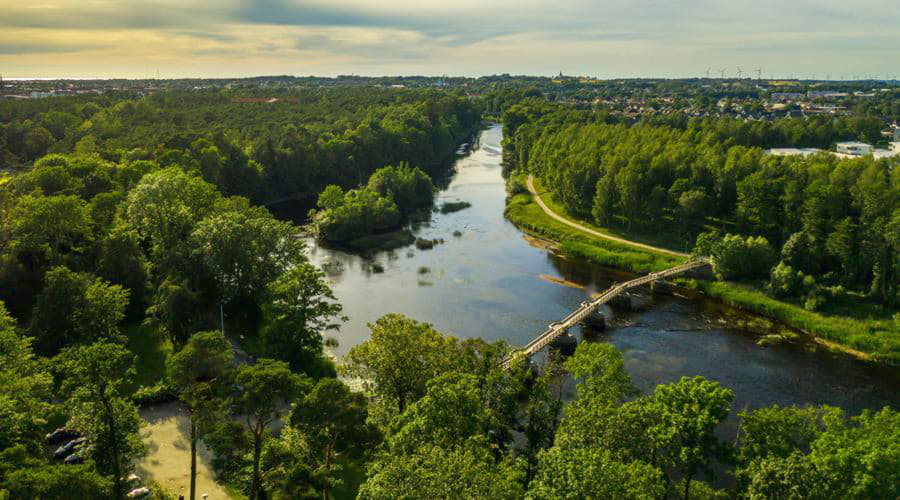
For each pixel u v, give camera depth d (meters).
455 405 54.56
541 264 155.50
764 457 54.34
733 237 137.88
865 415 57.88
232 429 61.00
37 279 102.00
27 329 84.88
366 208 179.12
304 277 93.19
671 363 102.38
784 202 144.88
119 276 105.81
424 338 71.06
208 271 107.81
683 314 124.94
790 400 90.44
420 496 41.41
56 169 133.88
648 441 56.88
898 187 131.75
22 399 59.97
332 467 65.25
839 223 126.62
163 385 83.25
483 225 190.62
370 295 132.12
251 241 110.06
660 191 169.00
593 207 181.12
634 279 144.38
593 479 42.75
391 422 61.84
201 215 129.25
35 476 45.06
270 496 61.31
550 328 110.12
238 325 108.12
